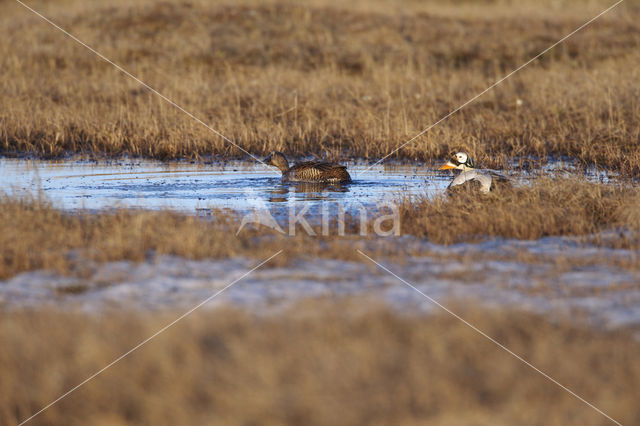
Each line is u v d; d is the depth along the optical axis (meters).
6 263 32.69
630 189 48.78
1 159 66.50
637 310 27.53
